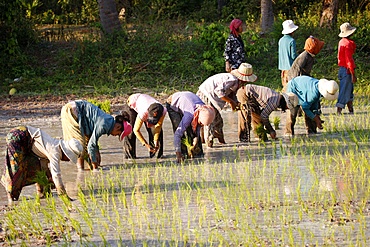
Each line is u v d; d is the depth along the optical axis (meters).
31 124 22.27
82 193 12.82
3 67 32.78
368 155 15.84
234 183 13.75
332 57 33.91
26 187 14.28
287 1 46.22
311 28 37.00
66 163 16.42
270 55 34.25
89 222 11.05
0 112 25.09
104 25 35.09
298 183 13.51
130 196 13.12
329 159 15.32
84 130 15.08
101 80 31.48
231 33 23.42
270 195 12.80
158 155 16.56
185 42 35.09
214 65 31.95
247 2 48.03
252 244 9.95
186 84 31.05
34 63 33.72
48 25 46.16
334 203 12.06
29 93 29.72
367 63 34.00
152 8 44.03
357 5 45.09
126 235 10.77
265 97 17.66
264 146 17.52
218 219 11.41
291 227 10.89
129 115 15.42
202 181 14.03
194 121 15.73
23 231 10.91
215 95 17.12
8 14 33.22
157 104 15.41
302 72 19.70
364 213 11.52
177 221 11.35
